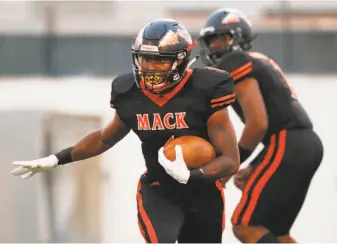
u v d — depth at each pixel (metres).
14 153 21.20
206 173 11.56
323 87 25.23
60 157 13.01
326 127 23.34
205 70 12.04
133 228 21.42
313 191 21.03
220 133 11.90
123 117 12.27
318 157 15.09
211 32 15.09
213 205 12.49
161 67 11.69
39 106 22.88
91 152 12.93
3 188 20.95
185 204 12.42
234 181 15.21
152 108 12.02
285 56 27.23
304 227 20.73
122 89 12.20
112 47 28.03
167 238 11.83
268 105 14.84
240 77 14.58
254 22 28.03
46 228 21.09
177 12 32.44
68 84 25.95
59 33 28.30
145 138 12.18
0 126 21.25
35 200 21.08
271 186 14.66
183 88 11.91
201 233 12.69
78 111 22.11
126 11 30.94
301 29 27.42
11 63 27.69
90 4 29.20
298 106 15.19
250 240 14.65
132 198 21.72
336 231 20.72
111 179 21.92
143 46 11.68
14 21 28.44
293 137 14.81
